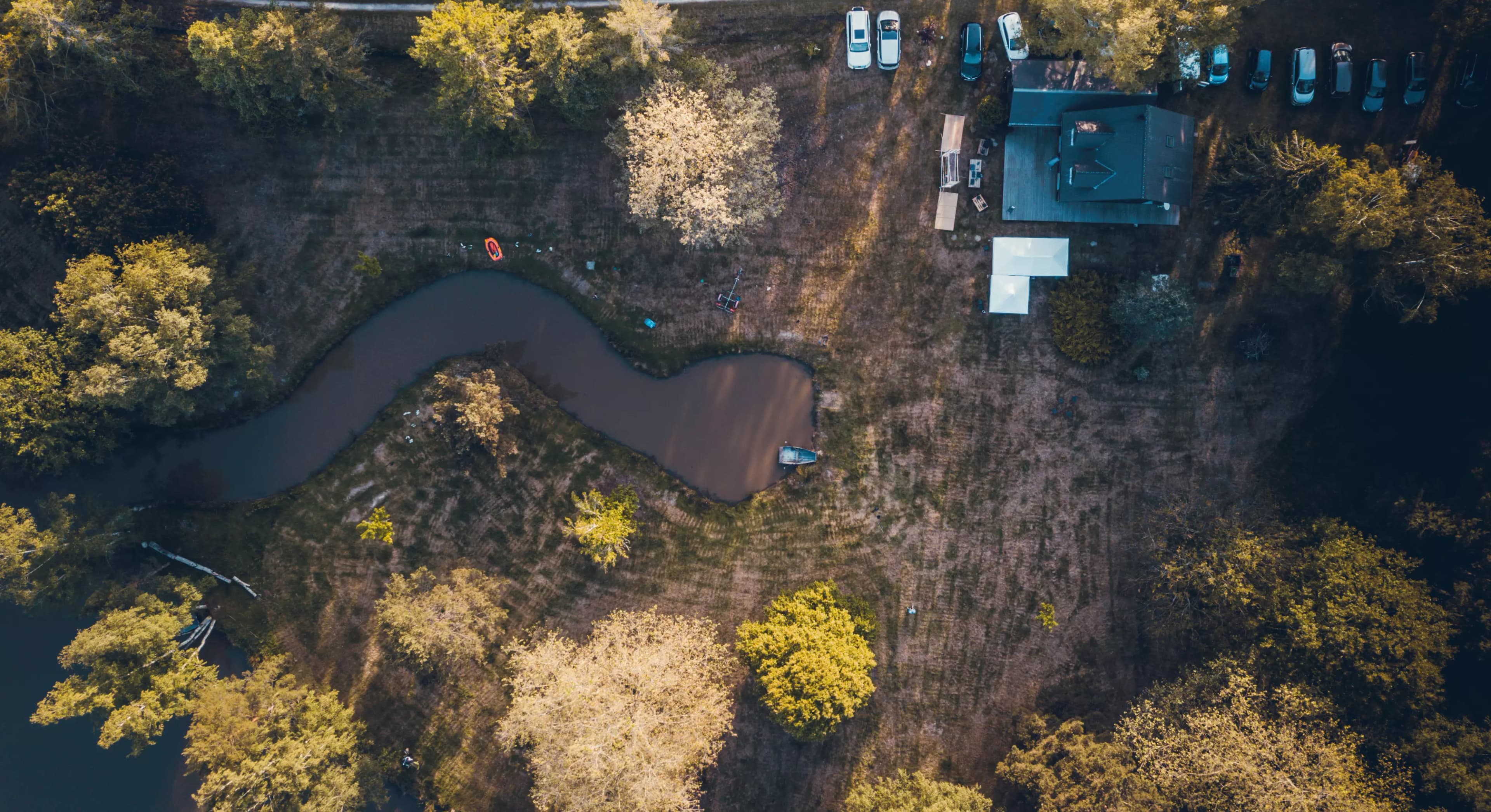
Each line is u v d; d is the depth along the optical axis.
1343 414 54.38
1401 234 48.69
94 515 52.16
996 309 54.50
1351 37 53.34
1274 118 53.88
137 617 49.78
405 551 55.94
